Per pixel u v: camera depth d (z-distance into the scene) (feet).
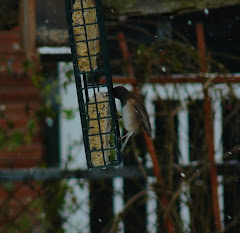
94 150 32.35
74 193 36.50
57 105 40.88
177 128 39.37
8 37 41.83
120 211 34.50
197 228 35.40
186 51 36.35
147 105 36.63
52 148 42.09
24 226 35.76
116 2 36.86
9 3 41.98
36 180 36.91
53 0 36.70
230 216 37.45
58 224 36.06
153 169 36.19
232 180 36.22
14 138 37.60
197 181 35.78
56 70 39.86
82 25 30.89
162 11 36.94
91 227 37.88
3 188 38.19
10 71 40.73
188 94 35.76
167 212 33.88
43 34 36.73
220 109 37.70
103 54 31.17
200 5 36.37
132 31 42.06
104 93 32.17
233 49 44.16
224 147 39.04
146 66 36.32
